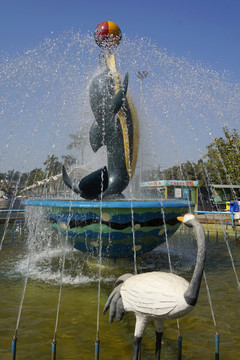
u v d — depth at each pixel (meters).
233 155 22.55
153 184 18.80
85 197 5.43
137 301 2.36
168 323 3.46
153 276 2.46
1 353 2.74
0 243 8.56
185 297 2.25
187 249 7.90
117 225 5.07
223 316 3.67
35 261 6.34
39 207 5.88
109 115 6.10
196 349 2.89
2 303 4.02
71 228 5.33
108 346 2.93
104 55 6.60
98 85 6.21
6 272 5.54
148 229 5.24
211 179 29.67
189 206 5.82
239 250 7.95
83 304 4.00
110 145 6.14
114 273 5.49
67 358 2.70
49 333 3.18
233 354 2.79
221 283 5.02
